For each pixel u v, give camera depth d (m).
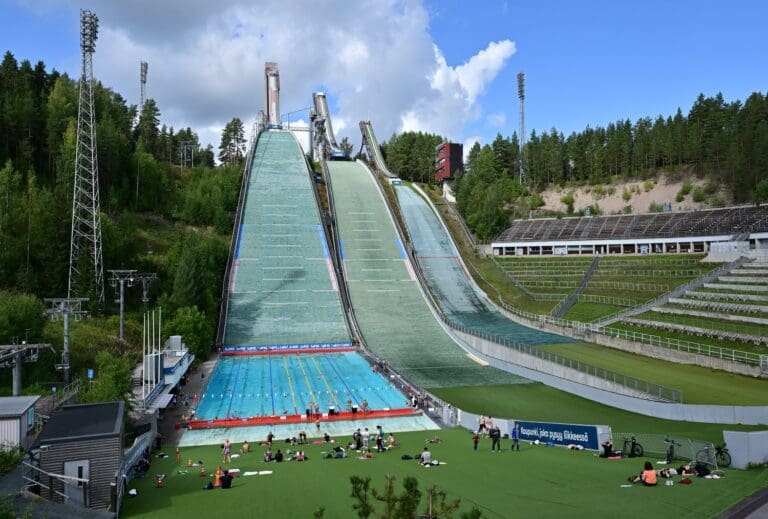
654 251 105.19
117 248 77.75
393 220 116.56
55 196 73.50
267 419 47.72
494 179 162.75
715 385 48.84
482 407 49.97
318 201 117.31
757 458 26.42
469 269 103.50
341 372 63.72
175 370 51.25
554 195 176.38
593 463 29.80
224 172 136.50
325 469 30.41
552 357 58.09
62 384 47.22
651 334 67.06
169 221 113.31
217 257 91.00
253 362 68.12
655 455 31.73
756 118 158.38
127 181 109.25
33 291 67.25
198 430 45.69
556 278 97.31
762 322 62.09
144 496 25.80
